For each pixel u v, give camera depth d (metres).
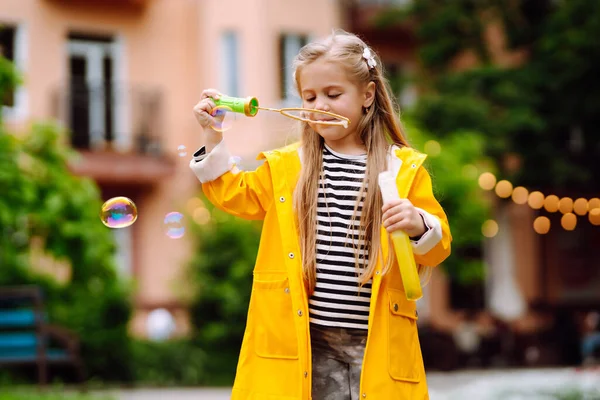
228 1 19.52
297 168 4.00
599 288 23.66
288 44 20.09
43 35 18.22
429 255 3.79
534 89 21.06
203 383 14.42
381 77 4.10
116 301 13.86
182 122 19.20
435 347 17.11
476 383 11.38
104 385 13.27
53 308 13.49
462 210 16.56
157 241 18.73
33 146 10.97
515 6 22.02
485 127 19.81
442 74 21.56
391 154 4.01
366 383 3.77
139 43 19.02
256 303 3.93
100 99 18.28
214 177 3.99
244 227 16.16
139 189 18.73
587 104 21.28
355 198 3.91
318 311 3.86
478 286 22.03
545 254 23.23
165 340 15.34
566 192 22.58
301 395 3.73
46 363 11.45
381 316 3.82
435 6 21.61
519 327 20.89
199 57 19.45
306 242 3.88
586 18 20.95
